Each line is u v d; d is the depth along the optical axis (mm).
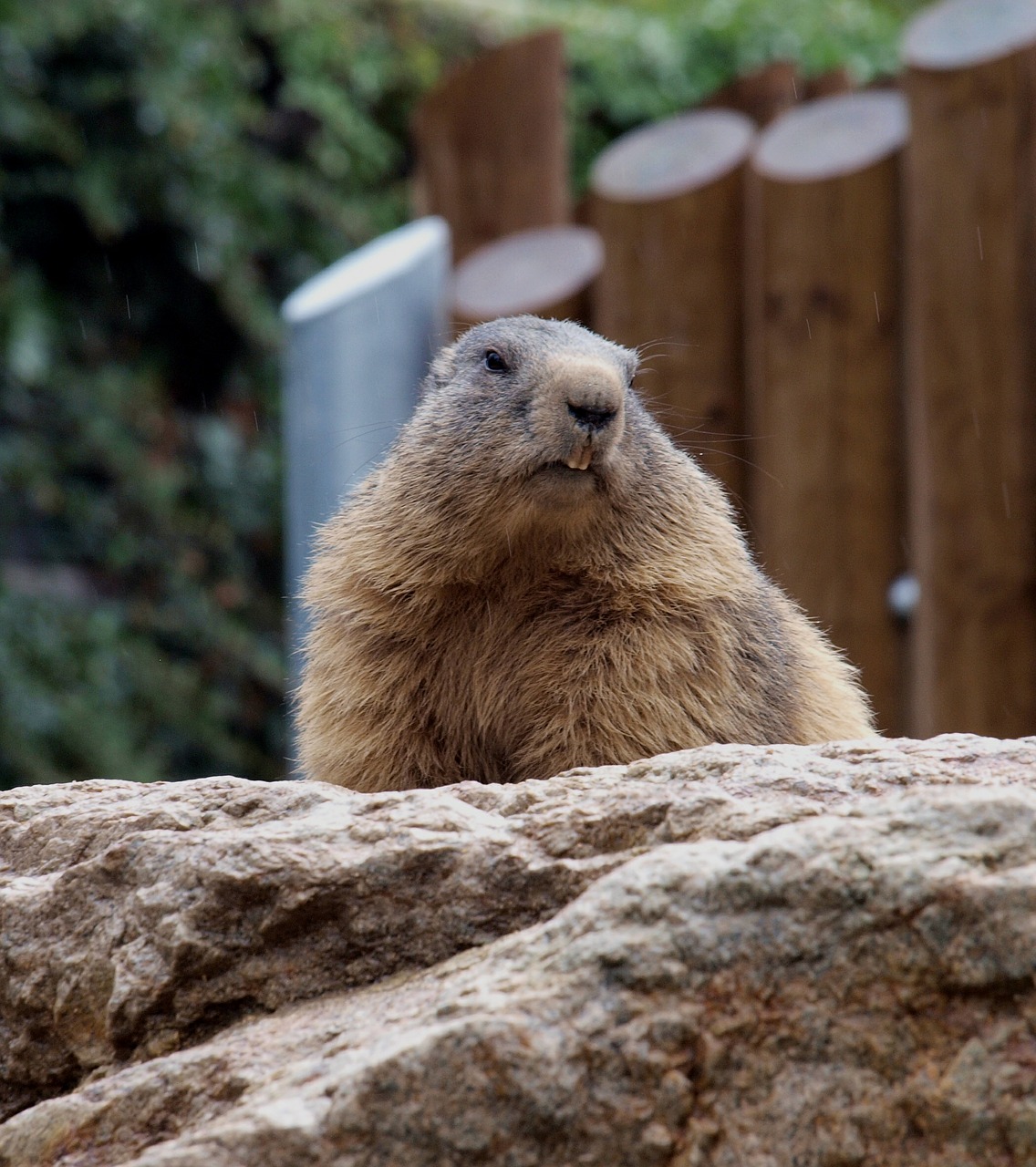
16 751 19547
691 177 14398
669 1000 4195
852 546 13141
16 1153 4574
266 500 23969
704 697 7461
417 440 7879
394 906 4895
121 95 22312
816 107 13781
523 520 7406
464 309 15320
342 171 24656
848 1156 4090
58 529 22359
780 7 25750
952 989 4152
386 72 24938
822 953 4211
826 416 13227
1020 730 11953
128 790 5938
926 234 12398
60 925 5176
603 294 14805
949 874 4188
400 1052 4062
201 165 23031
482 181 16844
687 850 4398
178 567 22875
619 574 7539
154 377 23531
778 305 13430
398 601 7773
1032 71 12094
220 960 4910
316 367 12445
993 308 12125
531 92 16688
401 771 7758
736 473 14109
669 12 27984
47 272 23234
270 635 23906
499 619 7688
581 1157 4062
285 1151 4012
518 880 4840
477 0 25750
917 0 29375
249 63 23891
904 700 12984
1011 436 12047
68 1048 5102
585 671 7441
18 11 21281
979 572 12086
